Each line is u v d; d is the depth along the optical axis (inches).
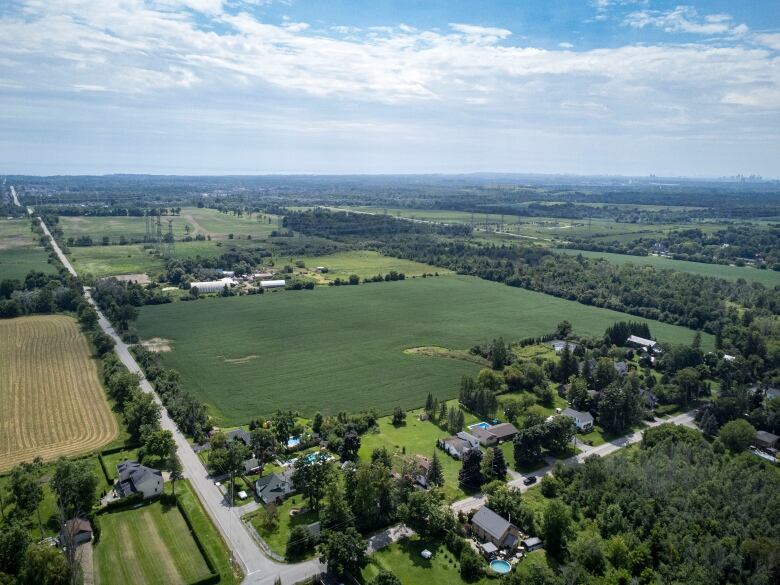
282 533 4025.6
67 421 5649.6
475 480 4714.6
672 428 5526.6
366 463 4466.0
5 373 6865.2
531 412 5787.4
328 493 4074.8
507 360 7544.3
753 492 4424.2
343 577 3592.5
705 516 4111.7
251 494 4515.3
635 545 3873.0
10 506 4158.5
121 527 4033.0
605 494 4375.0
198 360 7554.1
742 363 7411.4
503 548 3951.8
